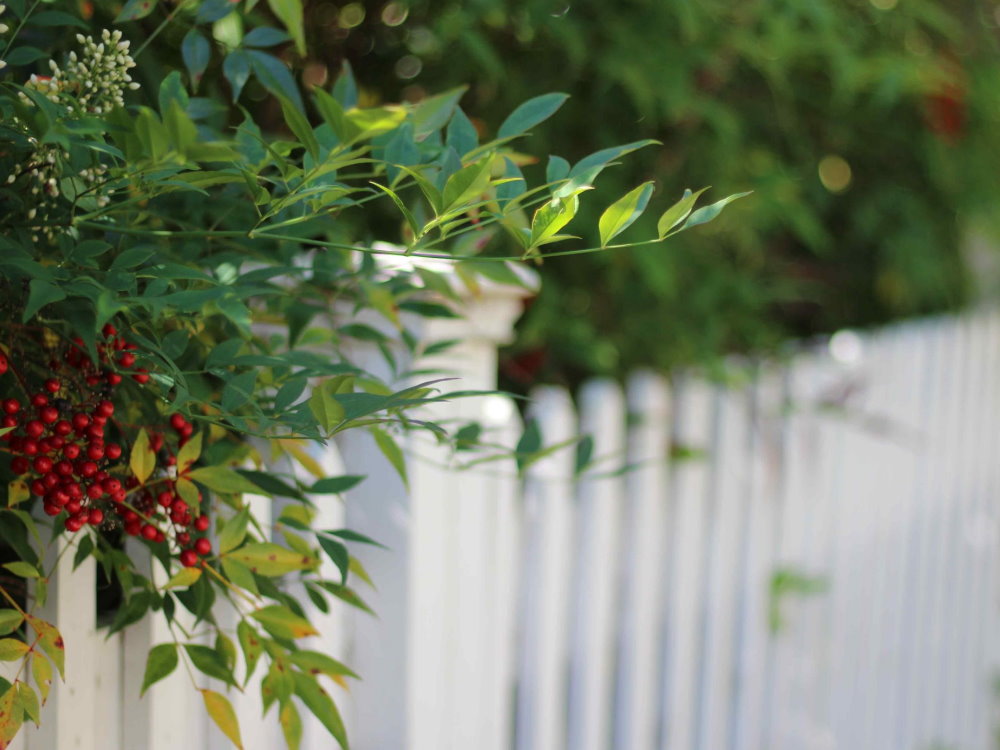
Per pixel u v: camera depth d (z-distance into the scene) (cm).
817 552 318
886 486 357
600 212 275
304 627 154
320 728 181
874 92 319
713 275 307
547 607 226
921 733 398
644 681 257
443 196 138
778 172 301
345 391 145
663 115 273
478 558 197
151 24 179
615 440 239
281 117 218
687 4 244
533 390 290
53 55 162
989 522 447
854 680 348
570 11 252
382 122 138
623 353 301
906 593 378
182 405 144
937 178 362
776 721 308
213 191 163
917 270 374
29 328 148
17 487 147
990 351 439
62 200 148
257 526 158
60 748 158
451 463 189
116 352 145
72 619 159
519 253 248
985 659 448
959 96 338
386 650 185
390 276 168
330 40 235
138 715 165
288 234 162
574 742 243
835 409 312
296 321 164
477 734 205
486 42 238
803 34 286
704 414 273
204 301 141
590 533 237
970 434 423
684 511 265
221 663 153
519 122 146
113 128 139
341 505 178
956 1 348
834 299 400
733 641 293
